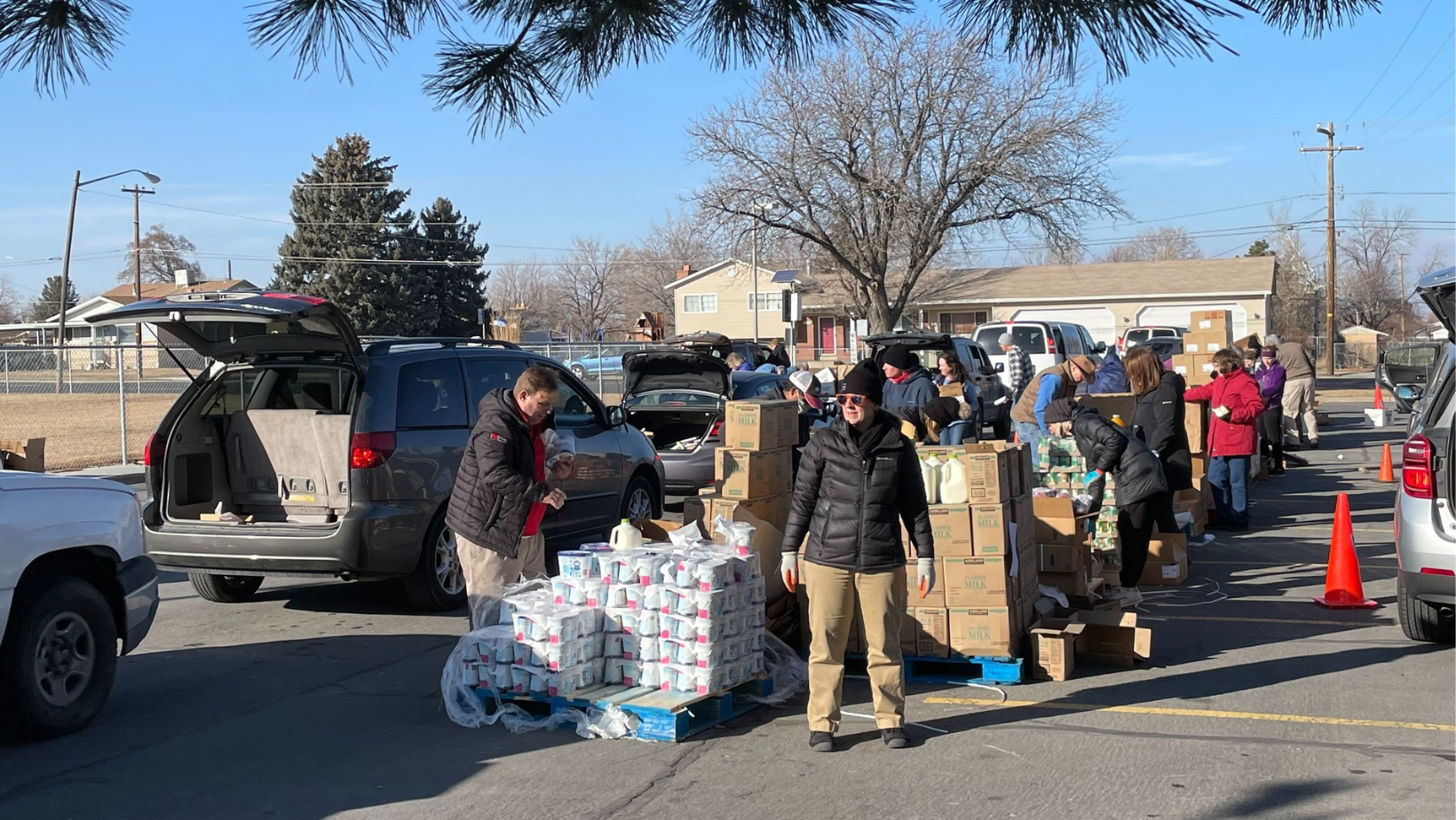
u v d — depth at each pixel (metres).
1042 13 3.16
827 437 5.62
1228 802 4.78
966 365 18.56
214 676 7.00
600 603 6.14
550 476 6.96
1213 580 9.77
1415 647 7.39
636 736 5.76
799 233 40.78
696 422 13.67
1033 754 5.44
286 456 8.48
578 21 3.88
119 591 6.22
